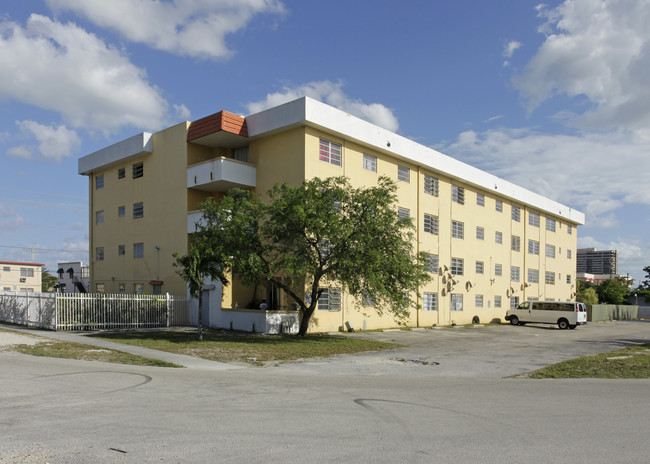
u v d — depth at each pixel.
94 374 10.75
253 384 10.05
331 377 11.51
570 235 54.69
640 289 76.31
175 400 8.25
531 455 5.62
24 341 16.56
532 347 19.95
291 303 24.06
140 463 5.09
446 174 33.84
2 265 62.81
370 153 27.86
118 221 32.59
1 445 5.59
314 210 19.08
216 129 25.34
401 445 5.93
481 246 38.16
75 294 21.89
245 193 21.52
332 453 5.55
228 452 5.50
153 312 24.56
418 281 21.53
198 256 18.62
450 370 13.23
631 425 7.11
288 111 24.03
